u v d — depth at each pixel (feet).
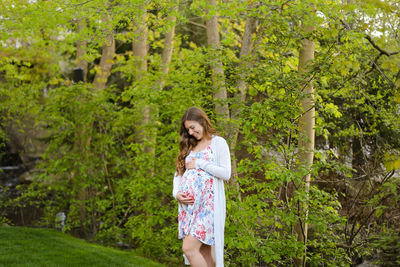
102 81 28.25
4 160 36.88
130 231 21.65
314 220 14.52
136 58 21.42
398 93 11.94
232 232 14.42
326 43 15.05
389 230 13.60
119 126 23.79
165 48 24.11
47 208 25.31
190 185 9.21
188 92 17.28
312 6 15.79
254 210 14.67
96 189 24.68
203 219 9.04
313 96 16.74
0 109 26.84
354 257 17.31
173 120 18.31
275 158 14.84
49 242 18.79
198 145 9.68
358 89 17.38
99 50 34.73
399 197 13.58
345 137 22.63
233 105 15.42
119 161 24.03
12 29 21.54
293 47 15.79
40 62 31.30
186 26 35.55
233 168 16.12
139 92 18.48
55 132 25.72
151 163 19.39
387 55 11.30
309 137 16.89
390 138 19.94
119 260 16.76
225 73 16.98
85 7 17.57
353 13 15.06
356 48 14.57
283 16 15.02
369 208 18.37
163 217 18.21
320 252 16.92
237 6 16.26
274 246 14.52
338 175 21.31
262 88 15.97
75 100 24.03
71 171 24.56
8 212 28.63
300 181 14.03
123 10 16.88
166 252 20.04
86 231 24.89
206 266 8.90
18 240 18.49
